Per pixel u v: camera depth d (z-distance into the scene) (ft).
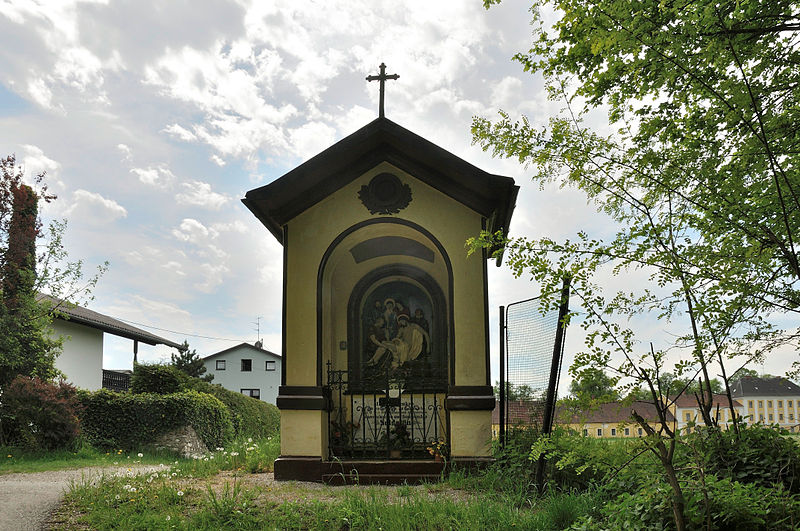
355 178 34.71
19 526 22.57
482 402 31.94
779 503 14.38
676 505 12.84
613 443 16.98
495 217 35.06
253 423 77.00
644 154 15.80
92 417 57.11
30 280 55.42
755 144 15.01
